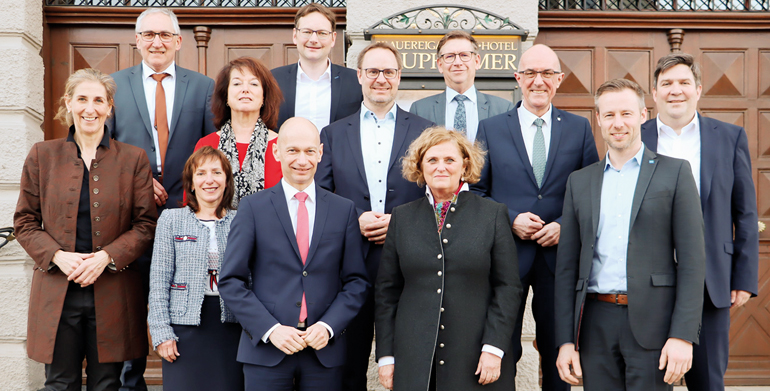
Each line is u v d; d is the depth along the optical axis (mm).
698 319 2379
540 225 2916
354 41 4133
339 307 2637
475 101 3586
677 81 2867
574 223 2701
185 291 2764
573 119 3152
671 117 2896
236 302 2568
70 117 3033
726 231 2775
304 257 2682
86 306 2908
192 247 2799
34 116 4086
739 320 4336
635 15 4312
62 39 4305
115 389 2988
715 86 4375
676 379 2361
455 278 2539
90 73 3031
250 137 3129
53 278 2885
